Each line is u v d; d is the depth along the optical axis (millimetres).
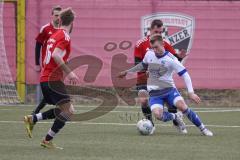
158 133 36094
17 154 28141
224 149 29922
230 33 51812
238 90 54000
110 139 33406
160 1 52062
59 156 27672
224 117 45000
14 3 53312
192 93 33719
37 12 53125
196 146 30859
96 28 52719
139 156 27781
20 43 53344
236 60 51875
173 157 27531
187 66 52219
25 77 53625
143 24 52281
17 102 53594
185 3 51906
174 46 52062
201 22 51906
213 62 52000
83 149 29797
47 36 38875
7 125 39531
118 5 52469
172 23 52094
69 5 52938
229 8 51719
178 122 35875
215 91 53906
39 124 39969
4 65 53625
